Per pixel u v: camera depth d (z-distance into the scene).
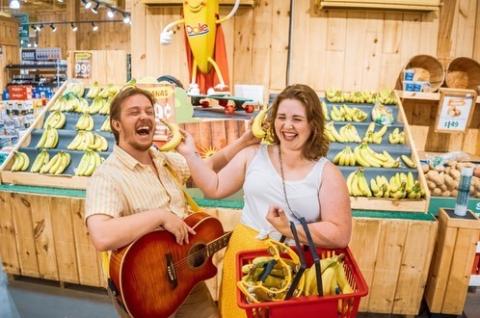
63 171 2.96
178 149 1.77
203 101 3.21
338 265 1.36
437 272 2.68
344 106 3.37
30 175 2.97
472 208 2.97
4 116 5.59
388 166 2.86
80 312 2.75
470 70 3.56
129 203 1.68
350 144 3.06
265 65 3.74
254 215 1.66
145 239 1.64
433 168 3.23
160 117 2.68
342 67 3.68
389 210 2.66
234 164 1.78
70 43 14.40
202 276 1.87
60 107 3.45
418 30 3.59
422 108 3.74
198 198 2.70
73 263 2.91
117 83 4.01
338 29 3.62
